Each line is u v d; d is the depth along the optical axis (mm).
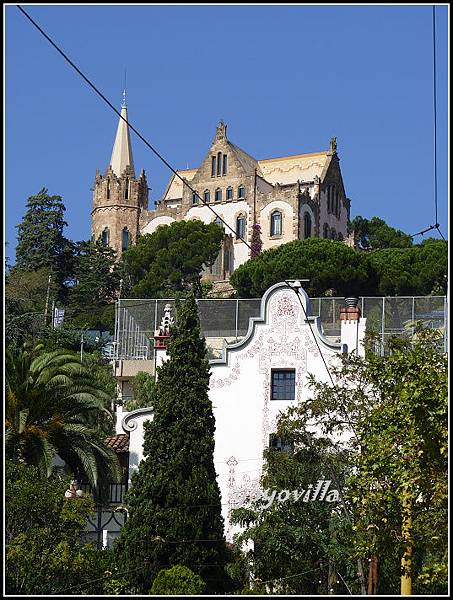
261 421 61906
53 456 59562
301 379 62188
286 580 50406
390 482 42219
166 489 52406
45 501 49875
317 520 50781
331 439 55969
